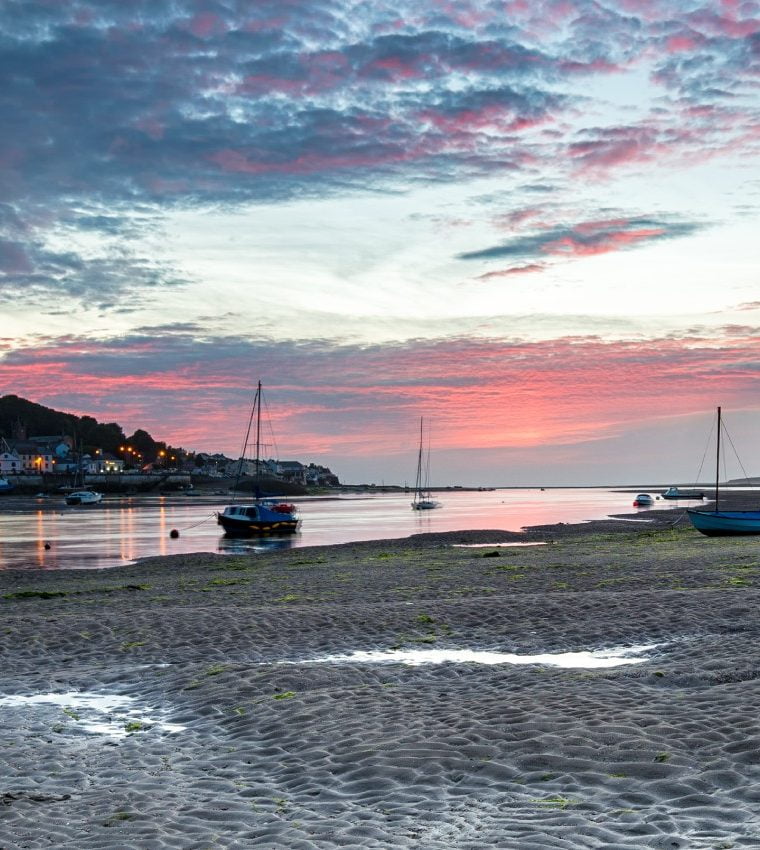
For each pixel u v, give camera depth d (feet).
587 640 62.08
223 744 38.91
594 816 26.45
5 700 49.14
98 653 61.05
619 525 270.46
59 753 38.32
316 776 32.96
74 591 107.86
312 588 101.35
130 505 540.52
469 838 25.20
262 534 260.62
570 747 33.68
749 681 43.60
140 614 75.20
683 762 31.17
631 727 35.73
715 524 185.16
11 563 174.09
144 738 40.81
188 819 28.76
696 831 24.45
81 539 246.68
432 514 410.31
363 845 25.13
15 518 380.17
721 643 56.85
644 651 57.98
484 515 389.39
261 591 100.01
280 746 37.55
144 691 50.26
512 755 33.50
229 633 66.08
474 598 82.12
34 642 64.44
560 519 335.26
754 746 32.04
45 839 26.99
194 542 233.14
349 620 70.64
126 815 29.19
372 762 33.88
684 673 47.93
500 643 62.39
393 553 167.53
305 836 26.27
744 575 93.40
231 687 48.60
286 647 61.87
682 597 74.84
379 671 52.49
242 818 28.66
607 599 75.82
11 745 39.75
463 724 38.19
